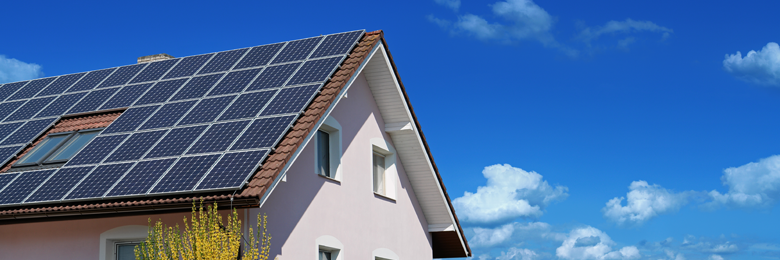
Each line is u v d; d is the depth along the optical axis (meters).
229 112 15.51
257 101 15.80
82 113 17.53
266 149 13.55
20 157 16.05
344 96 16.91
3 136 17.28
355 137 18.83
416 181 22.03
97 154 14.63
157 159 13.89
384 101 20.23
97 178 13.57
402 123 20.50
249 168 12.97
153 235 12.55
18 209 13.45
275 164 13.23
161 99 17.17
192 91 17.23
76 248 14.18
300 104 15.20
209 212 12.33
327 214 16.86
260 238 14.04
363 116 19.42
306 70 17.03
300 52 18.39
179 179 12.95
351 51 18.02
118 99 17.89
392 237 20.17
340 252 17.19
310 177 16.36
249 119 14.95
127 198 12.84
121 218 14.02
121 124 15.98
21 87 20.89
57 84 20.34
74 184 13.54
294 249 15.26
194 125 15.12
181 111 16.08
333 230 17.02
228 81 17.48
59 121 17.73
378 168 20.80
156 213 13.05
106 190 13.05
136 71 19.80
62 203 13.20
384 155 21.19
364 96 19.61
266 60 18.36
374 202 19.39
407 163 21.59
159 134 15.01
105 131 15.73
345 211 17.73
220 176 12.84
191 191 12.57
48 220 13.59
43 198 13.30
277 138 13.88
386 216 19.98
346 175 18.08
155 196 12.78
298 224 15.57
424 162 21.39
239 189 12.45
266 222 13.80
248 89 16.64
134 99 17.61
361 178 18.83
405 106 20.12
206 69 18.62
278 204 14.92
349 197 18.05
